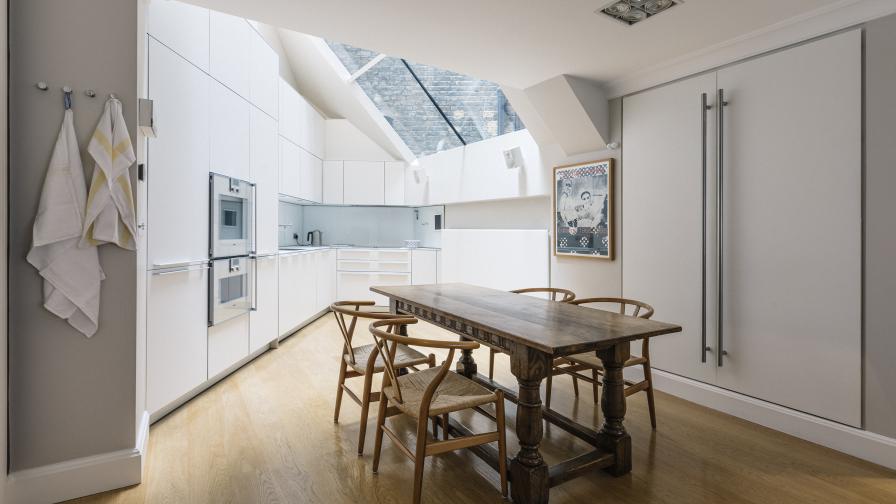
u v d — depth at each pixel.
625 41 2.82
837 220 2.41
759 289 2.75
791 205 2.60
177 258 2.78
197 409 2.86
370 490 1.97
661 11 2.44
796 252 2.58
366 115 6.30
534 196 4.96
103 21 1.89
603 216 3.69
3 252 1.71
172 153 2.72
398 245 7.23
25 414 1.82
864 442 2.30
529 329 1.94
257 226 3.93
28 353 1.82
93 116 1.88
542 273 4.79
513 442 2.42
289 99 5.18
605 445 2.14
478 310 2.36
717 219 2.91
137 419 2.04
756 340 2.77
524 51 2.98
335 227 7.15
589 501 1.92
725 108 2.90
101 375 1.93
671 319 3.23
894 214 2.22
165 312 2.66
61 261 1.81
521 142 4.96
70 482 1.87
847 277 2.38
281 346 4.51
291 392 3.18
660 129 3.28
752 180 2.77
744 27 2.63
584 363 2.59
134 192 1.99
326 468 2.15
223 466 2.16
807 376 2.54
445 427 2.30
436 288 3.21
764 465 2.23
